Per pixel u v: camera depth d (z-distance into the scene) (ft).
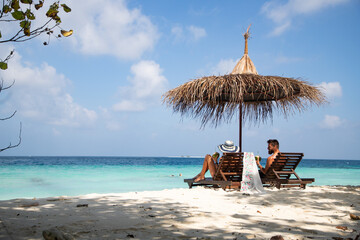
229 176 25.26
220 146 25.46
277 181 23.20
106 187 35.96
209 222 11.98
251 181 22.41
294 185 24.98
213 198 18.88
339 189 24.35
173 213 13.78
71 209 14.56
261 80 24.00
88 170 72.54
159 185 38.29
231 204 16.58
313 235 10.20
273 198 18.89
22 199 17.95
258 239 9.64
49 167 87.45
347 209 15.33
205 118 29.22
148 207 15.30
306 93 25.14
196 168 88.94
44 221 11.78
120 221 11.98
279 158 23.58
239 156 23.13
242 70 27.96
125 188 34.96
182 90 24.80
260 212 14.25
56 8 8.30
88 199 18.07
